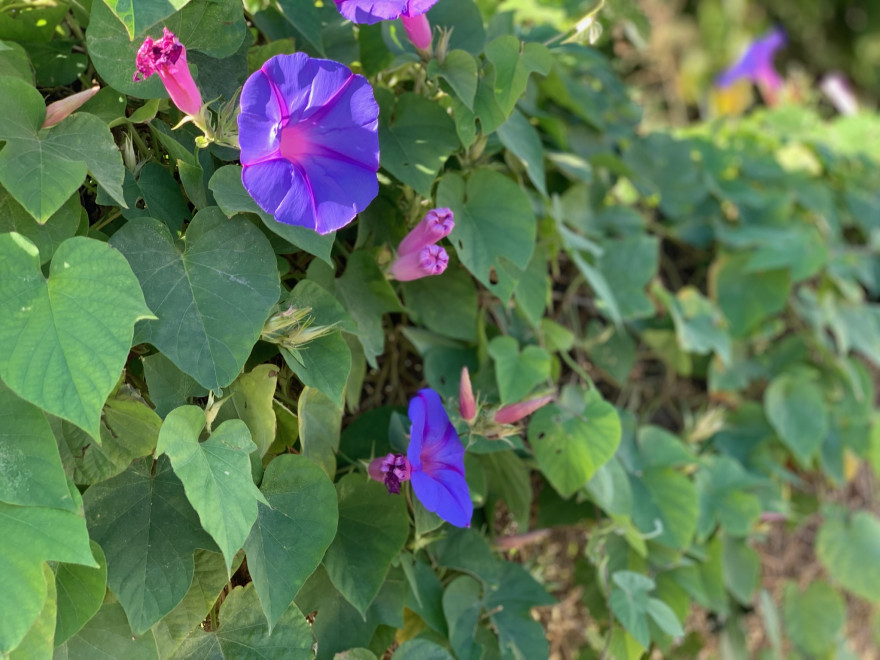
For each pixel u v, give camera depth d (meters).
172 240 0.39
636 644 0.57
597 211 0.73
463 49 0.51
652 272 0.71
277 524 0.41
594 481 0.56
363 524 0.46
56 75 0.44
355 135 0.39
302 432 0.44
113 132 0.42
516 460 0.55
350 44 0.53
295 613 0.42
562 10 0.72
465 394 0.47
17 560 0.32
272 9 0.51
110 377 0.33
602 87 0.76
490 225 0.51
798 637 0.83
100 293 0.34
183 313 0.38
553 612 0.66
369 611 0.47
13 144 0.35
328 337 0.43
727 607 0.71
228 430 0.39
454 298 0.55
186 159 0.41
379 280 0.49
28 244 0.34
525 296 0.56
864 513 0.86
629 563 0.63
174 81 0.37
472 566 0.53
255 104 0.37
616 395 0.74
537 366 0.54
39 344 0.32
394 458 0.42
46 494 0.33
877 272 0.94
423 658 0.46
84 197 0.42
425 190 0.48
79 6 0.44
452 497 0.43
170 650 0.40
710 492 0.70
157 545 0.38
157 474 0.39
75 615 0.36
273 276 0.40
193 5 0.42
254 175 0.37
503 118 0.47
